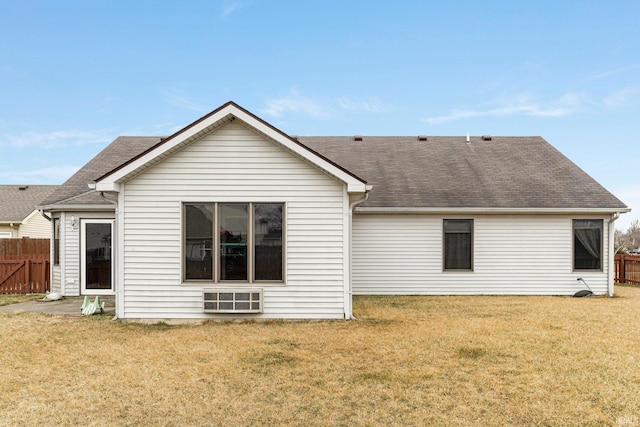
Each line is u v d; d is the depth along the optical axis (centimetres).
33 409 479
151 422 450
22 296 1360
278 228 945
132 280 930
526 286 1363
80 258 1338
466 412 472
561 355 672
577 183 1452
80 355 677
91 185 891
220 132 941
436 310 1067
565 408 480
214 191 938
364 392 527
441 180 1476
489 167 1566
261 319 934
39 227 2762
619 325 883
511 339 767
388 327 866
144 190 934
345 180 908
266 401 502
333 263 942
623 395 515
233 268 938
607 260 1368
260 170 942
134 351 699
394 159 1638
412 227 1366
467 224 1376
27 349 711
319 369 610
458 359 653
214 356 672
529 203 1342
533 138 1811
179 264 930
